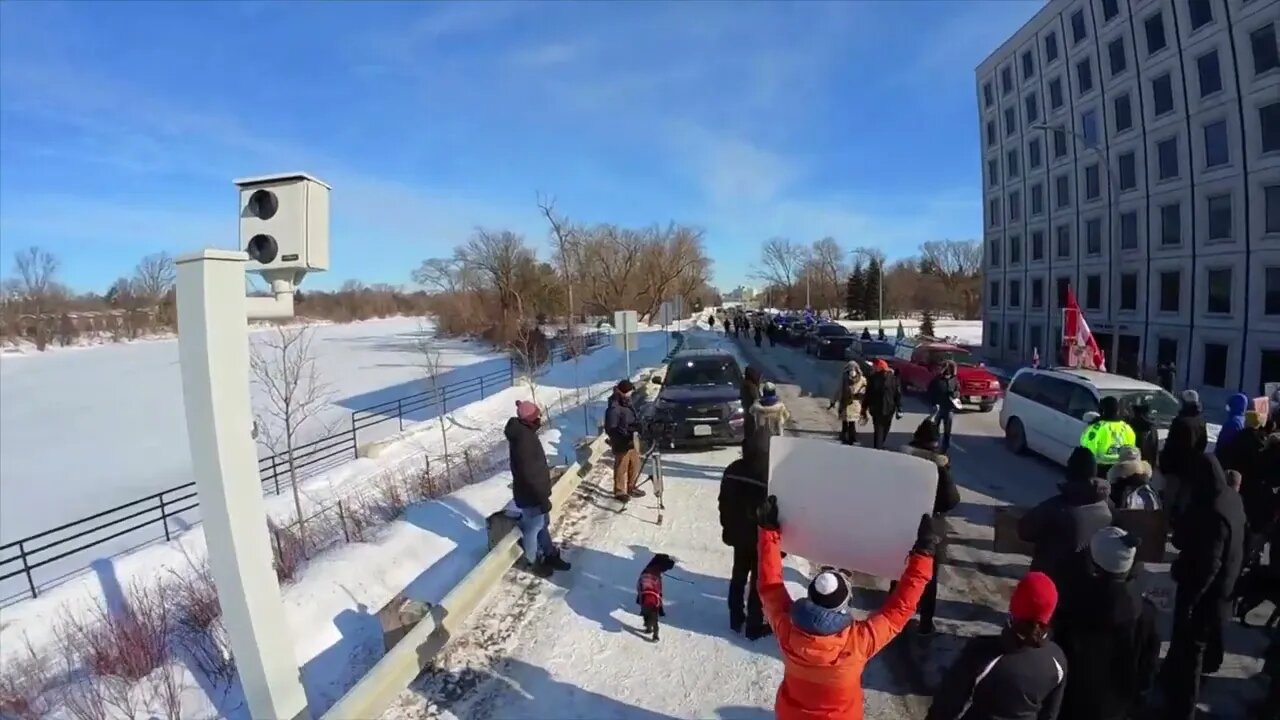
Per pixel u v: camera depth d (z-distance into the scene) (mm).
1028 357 40500
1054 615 3680
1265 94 24641
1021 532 4578
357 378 36312
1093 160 34188
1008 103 42406
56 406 33562
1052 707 2984
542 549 6863
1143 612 3605
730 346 41906
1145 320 30703
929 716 3258
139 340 83688
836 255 99625
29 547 14031
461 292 65062
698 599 6277
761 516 3752
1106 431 7680
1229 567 4238
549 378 29625
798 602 3201
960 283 90812
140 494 17766
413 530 8055
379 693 4473
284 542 8359
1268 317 24688
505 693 4840
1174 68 28688
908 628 5699
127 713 4965
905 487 3766
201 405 3600
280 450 19844
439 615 5316
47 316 77438
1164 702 4664
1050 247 38188
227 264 3611
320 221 4020
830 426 14727
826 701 3123
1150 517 5074
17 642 7223
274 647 3893
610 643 5512
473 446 16094
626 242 73062
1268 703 4309
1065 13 35938
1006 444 12516
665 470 10898
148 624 6125
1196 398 7102
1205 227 27375
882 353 24875
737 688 4863
